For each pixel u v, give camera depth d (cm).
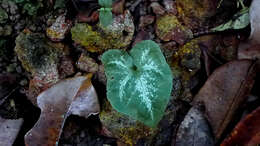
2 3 49
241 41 48
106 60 44
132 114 43
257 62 47
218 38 50
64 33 48
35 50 48
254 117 45
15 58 49
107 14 45
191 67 49
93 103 47
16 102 50
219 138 47
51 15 49
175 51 49
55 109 46
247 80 47
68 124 49
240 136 45
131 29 48
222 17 50
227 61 49
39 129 46
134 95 44
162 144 48
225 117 47
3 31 49
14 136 48
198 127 47
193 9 50
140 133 47
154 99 43
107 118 47
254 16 47
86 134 49
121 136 48
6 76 49
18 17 49
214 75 48
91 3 48
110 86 43
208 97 48
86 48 48
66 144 48
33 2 49
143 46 44
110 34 47
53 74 48
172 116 48
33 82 48
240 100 47
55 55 48
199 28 50
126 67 44
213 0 49
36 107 50
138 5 49
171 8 50
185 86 49
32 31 49
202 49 49
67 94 46
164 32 49
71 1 48
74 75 48
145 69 44
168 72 43
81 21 48
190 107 49
